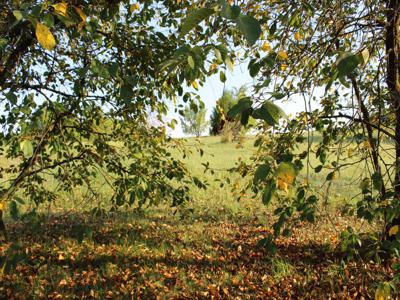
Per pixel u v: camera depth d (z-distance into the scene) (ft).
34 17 4.83
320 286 17.56
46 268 19.53
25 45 12.39
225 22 10.53
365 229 23.49
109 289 17.88
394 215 8.99
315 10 10.27
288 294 17.38
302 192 8.82
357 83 11.18
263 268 20.24
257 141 12.90
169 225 28.04
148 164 16.39
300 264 20.13
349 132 12.34
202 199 35.81
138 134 16.85
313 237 23.68
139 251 22.29
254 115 4.19
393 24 11.02
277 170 4.16
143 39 16.16
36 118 12.00
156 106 17.13
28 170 11.48
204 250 22.98
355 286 16.33
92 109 15.57
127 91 6.63
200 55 4.66
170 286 18.39
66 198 32.37
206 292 17.62
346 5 10.88
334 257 20.03
